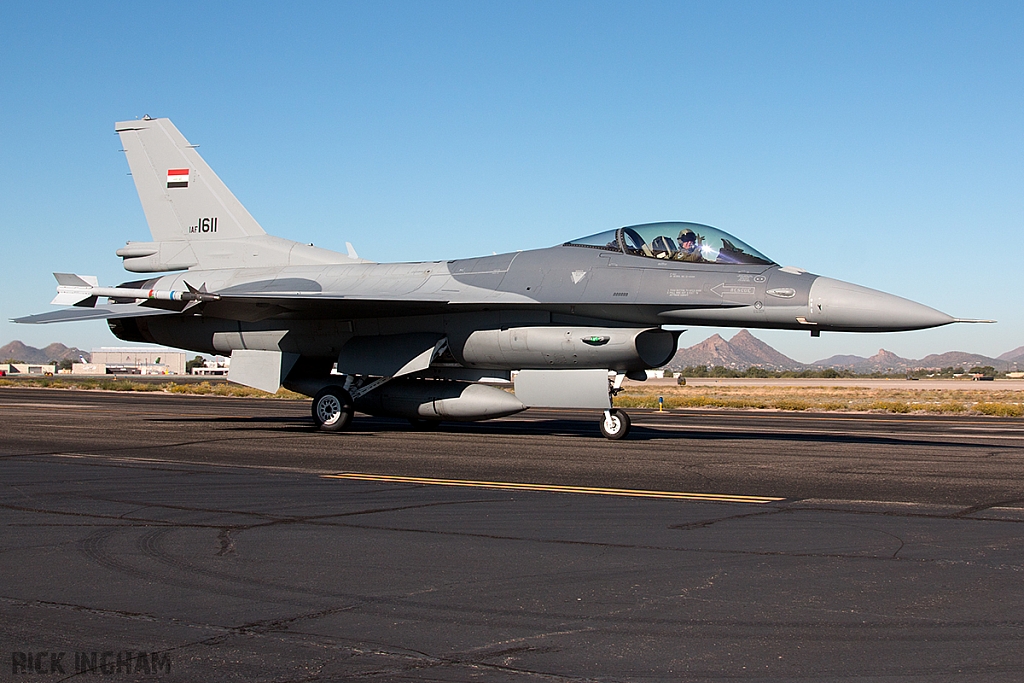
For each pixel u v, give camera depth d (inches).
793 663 169.8
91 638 183.6
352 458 510.3
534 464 482.9
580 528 295.3
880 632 187.8
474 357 692.1
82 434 673.0
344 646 178.9
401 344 708.7
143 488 383.6
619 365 645.3
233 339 786.8
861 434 747.4
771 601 209.9
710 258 636.7
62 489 379.6
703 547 266.4
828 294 587.5
